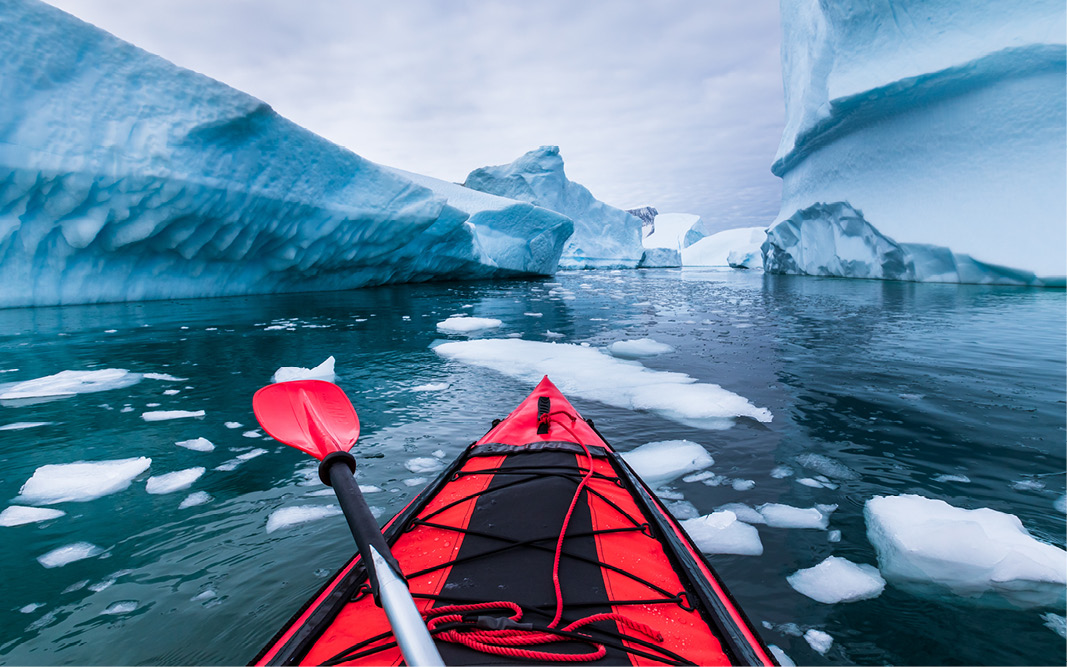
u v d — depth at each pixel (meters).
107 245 8.99
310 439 1.58
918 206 14.98
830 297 11.96
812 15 17.67
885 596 1.69
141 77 8.49
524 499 1.74
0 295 8.41
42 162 7.55
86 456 2.91
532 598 1.25
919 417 3.57
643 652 1.07
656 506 1.76
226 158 9.43
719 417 3.60
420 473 2.66
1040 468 2.72
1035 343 6.00
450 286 17.11
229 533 2.08
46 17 7.56
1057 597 1.67
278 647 1.09
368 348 6.16
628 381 4.60
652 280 21.56
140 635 1.51
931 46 13.87
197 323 7.73
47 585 1.75
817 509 2.30
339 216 12.04
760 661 1.04
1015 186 12.97
